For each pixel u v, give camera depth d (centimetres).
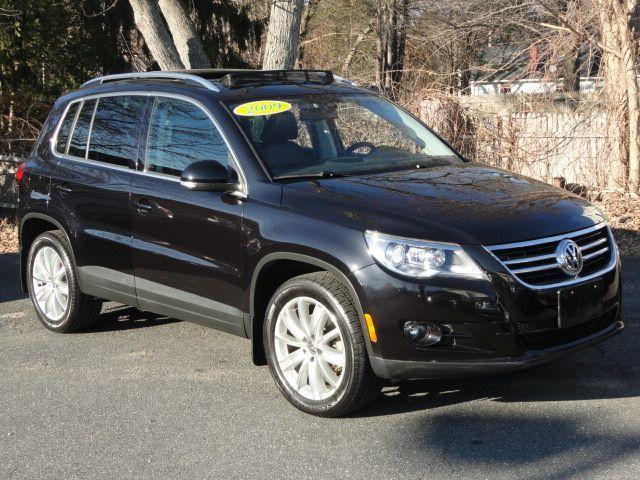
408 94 1338
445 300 455
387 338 464
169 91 605
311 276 496
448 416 495
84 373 599
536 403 505
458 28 1822
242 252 529
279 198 518
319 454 456
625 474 413
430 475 425
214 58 2081
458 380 550
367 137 602
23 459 468
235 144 550
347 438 473
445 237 460
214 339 664
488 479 417
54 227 714
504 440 459
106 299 646
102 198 626
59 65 1834
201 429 495
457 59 1920
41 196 683
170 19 1329
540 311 466
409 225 468
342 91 634
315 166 556
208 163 533
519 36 1794
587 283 487
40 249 695
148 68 2045
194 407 528
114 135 638
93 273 643
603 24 1248
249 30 2070
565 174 1284
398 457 447
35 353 648
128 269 613
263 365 600
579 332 496
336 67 3200
